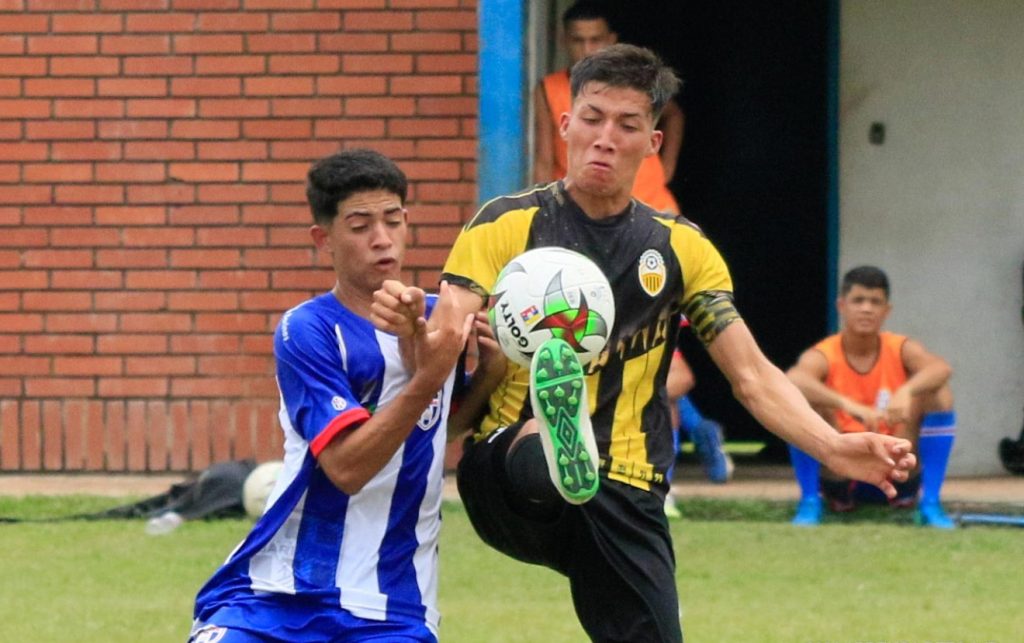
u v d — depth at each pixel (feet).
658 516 55.42
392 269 51.44
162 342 118.83
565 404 49.08
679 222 55.83
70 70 118.62
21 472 119.44
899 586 86.17
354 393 51.62
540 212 54.90
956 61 124.06
